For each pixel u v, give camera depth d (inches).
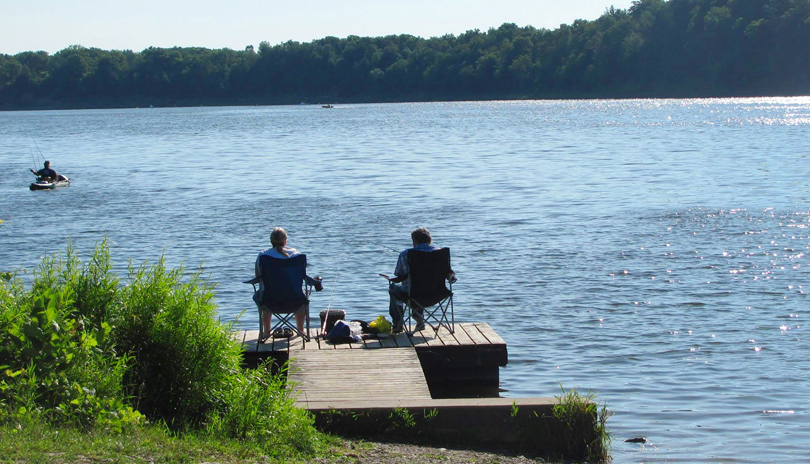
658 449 305.1
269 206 1010.7
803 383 376.8
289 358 359.3
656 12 6043.3
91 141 2581.2
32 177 1486.2
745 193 1019.9
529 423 296.2
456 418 297.6
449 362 382.3
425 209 963.3
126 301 297.3
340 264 666.8
